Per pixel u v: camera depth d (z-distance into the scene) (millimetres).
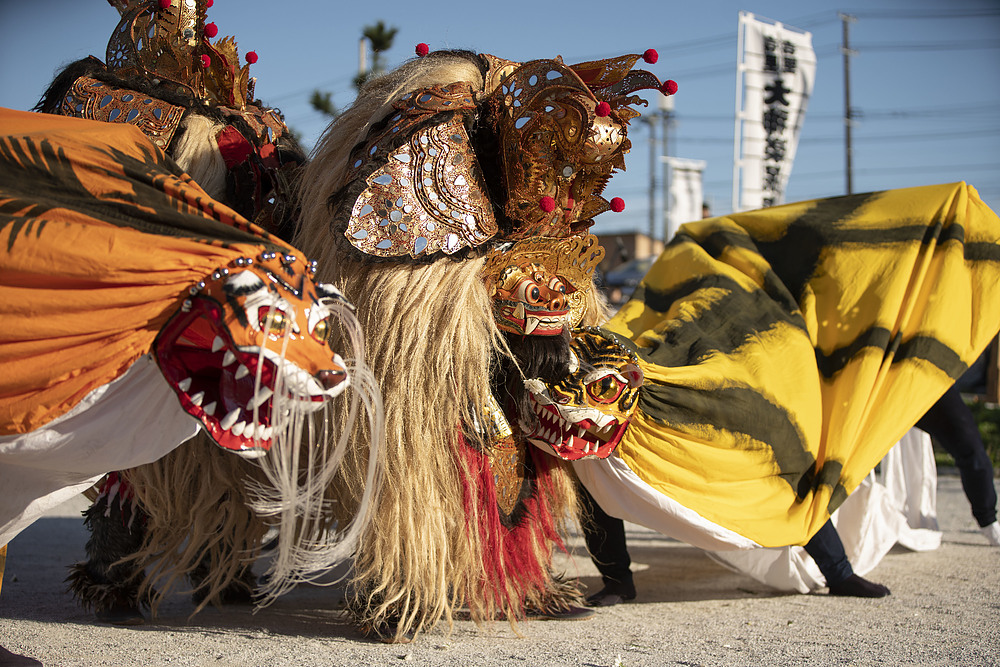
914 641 3459
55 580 4574
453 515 3289
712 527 3787
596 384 3504
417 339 3178
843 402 4145
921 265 4418
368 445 3160
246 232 2846
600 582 4652
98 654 3127
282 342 2650
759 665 3100
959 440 5125
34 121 2916
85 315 2564
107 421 2732
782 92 11500
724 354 4145
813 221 4746
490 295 3414
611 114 3441
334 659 3098
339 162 3473
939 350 4254
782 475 3988
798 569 4398
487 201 3396
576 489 3936
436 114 3336
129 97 3547
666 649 3309
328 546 3287
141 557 3527
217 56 3695
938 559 5285
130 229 2654
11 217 2590
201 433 3367
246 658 3107
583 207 3713
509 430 3477
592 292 4113
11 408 2555
